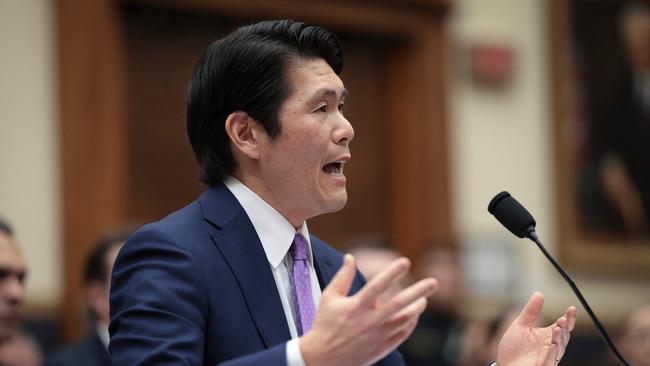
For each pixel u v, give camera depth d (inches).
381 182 684.1
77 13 559.2
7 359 404.2
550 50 725.9
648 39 757.9
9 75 542.0
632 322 454.0
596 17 744.3
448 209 681.6
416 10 682.2
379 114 687.1
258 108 218.2
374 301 172.4
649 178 750.5
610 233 736.3
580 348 707.4
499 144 705.6
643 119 753.6
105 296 384.5
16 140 539.5
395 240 682.2
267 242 218.4
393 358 234.2
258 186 221.6
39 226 539.8
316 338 174.2
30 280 532.7
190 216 215.8
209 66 225.3
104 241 390.0
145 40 601.0
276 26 223.9
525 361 203.8
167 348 187.8
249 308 206.4
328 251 241.4
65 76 553.3
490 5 714.2
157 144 600.7
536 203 713.0
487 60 701.9
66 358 381.4
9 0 546.0
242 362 177.5
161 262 201.6
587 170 732.7
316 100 217.6
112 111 567.8
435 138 684.1
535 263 703.1
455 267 602.9
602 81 741.9
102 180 559.5
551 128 721.6
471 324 588.4
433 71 686.5
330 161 218.5
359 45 681.0
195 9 604.7
